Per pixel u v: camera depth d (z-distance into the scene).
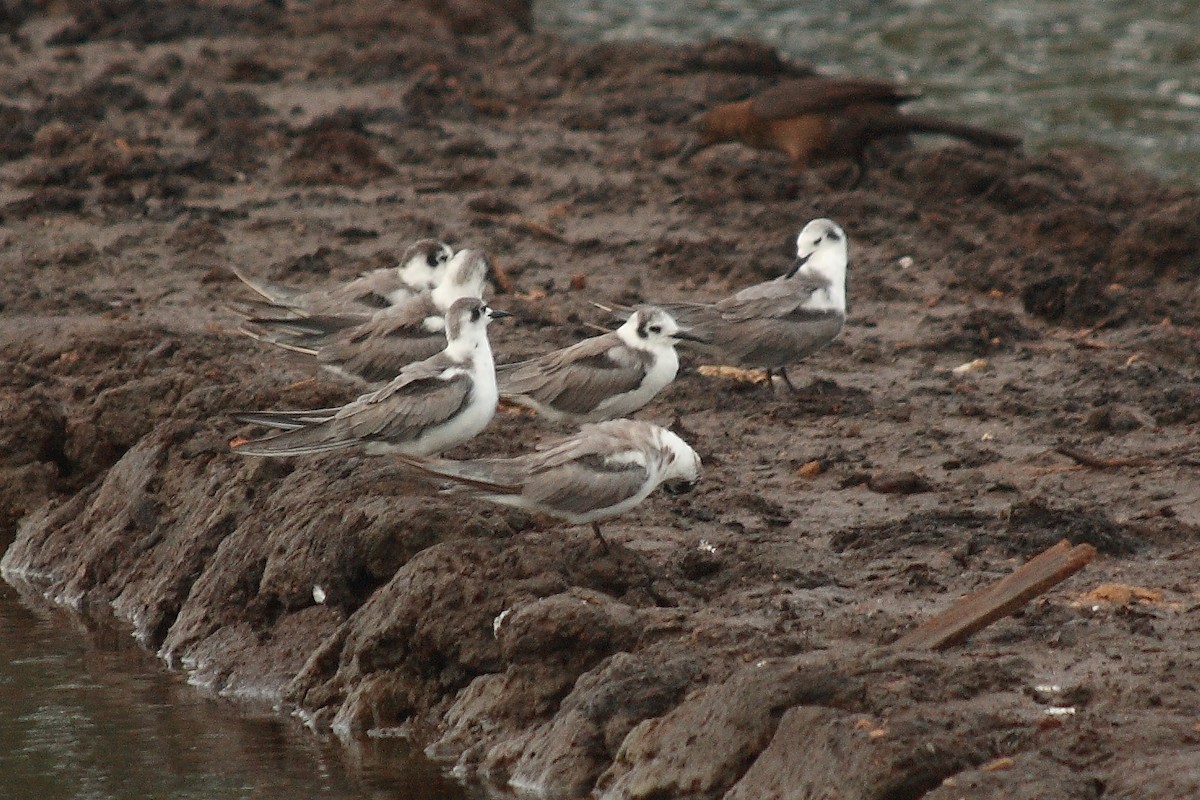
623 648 11.88
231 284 22.41
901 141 31.25
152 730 13.01
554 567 12.68
